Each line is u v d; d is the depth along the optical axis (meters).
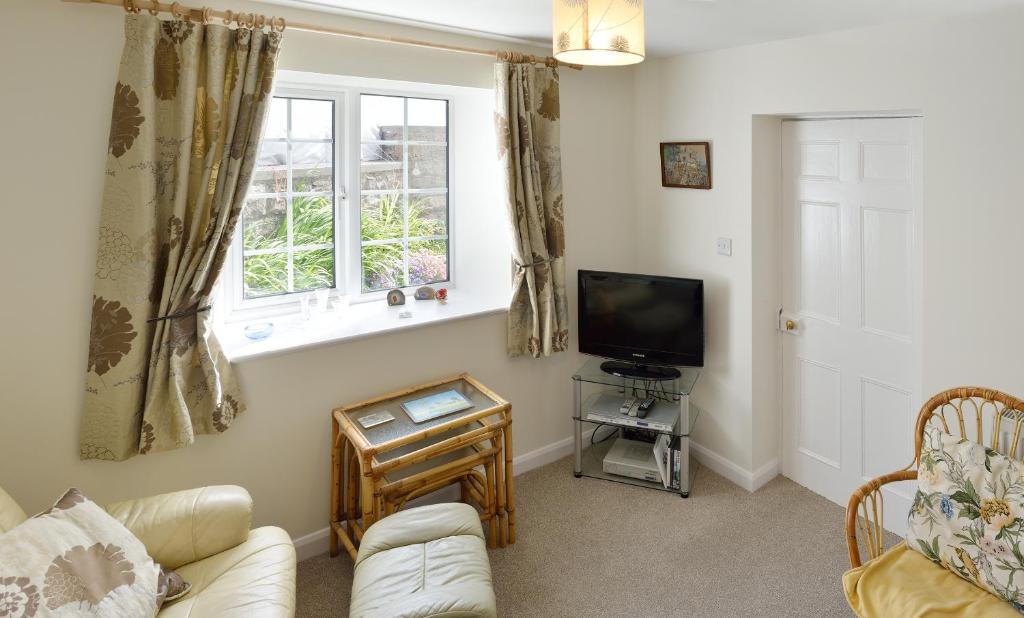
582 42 1.62
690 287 3.29
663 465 3.38
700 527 3.05
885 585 2.01
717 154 3.32
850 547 2.16
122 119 2.19
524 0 2.45
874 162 2.86
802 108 2.92
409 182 3.45
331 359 2.84
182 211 2.31
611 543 2.94
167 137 2.30
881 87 2.62
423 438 2.61
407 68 2.89
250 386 2.65
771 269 3.32
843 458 3.17
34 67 2.11
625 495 3.35
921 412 2.28
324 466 2.88
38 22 2.10
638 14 1.64
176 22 2.26
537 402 3.62
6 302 2.16
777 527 3.04
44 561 1.68
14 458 2.22
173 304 2.33
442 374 3.20
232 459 2.64
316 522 2.90
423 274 3.59
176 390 2.36
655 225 3.74
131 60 2.19
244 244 3.01
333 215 3.24
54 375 2.26
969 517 2.00
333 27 2.64
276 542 2.19
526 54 3.27
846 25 2.63
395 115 3.33
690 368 3.62
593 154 3.60
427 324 3.09
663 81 3.56
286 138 3.04
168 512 2.09
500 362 3.42
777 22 2.61
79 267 2.25
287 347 2.70
